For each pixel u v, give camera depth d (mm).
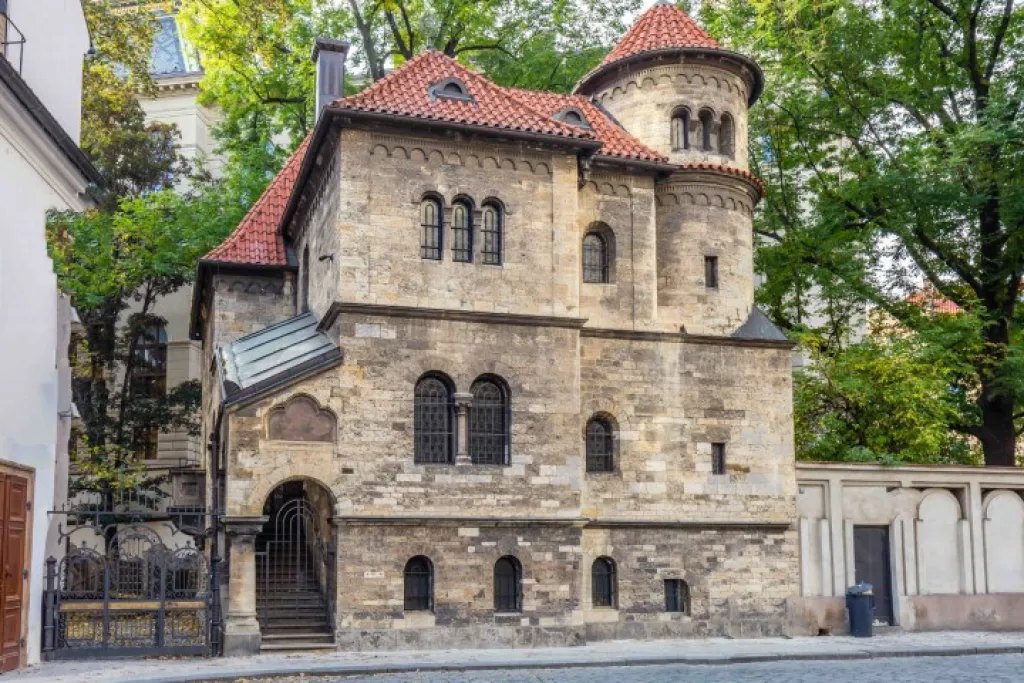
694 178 33844
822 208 42469
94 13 45406
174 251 45156
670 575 31781
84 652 25344
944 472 35312
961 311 43594
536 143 30750
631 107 34750
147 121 57031
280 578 31203
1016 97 38781
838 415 40094
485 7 47688
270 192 39125
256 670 23312
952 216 41375
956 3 42000
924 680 22531
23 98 22984
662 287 33438
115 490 46250
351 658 25953
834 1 41062
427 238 29906
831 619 33188
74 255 44688
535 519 29359
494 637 28672
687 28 35344
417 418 29172
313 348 29344
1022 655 28500
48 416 25672
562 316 30438
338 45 38906
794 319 46281
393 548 28188
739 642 30750
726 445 32938
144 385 54844
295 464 27703
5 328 23156
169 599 26641
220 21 46188
